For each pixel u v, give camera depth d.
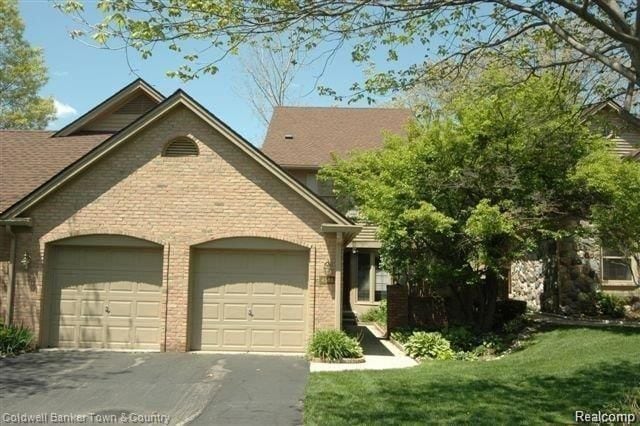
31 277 14.52
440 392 9.90
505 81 10.78
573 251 18.25
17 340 13.80
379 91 9.34
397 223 15.11
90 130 19.98
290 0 7.39
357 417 8.34
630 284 18.30
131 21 7.04
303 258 14.94
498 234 14.60
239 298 14.84
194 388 10.52
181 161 14.82
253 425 8.22
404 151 15.99
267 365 12.94
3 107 36.62
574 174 14.70
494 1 8.22
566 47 9.52
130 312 14.77
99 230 14.64
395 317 17.83
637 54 7.55
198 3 7.00
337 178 18.88
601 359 11.59
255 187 14.81
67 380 11.02
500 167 14.98
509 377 11.01
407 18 8.41
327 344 13.65
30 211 14.64
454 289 16.72
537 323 16.39
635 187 14.05
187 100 14.70
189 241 14.68
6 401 9.41
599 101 10.12
